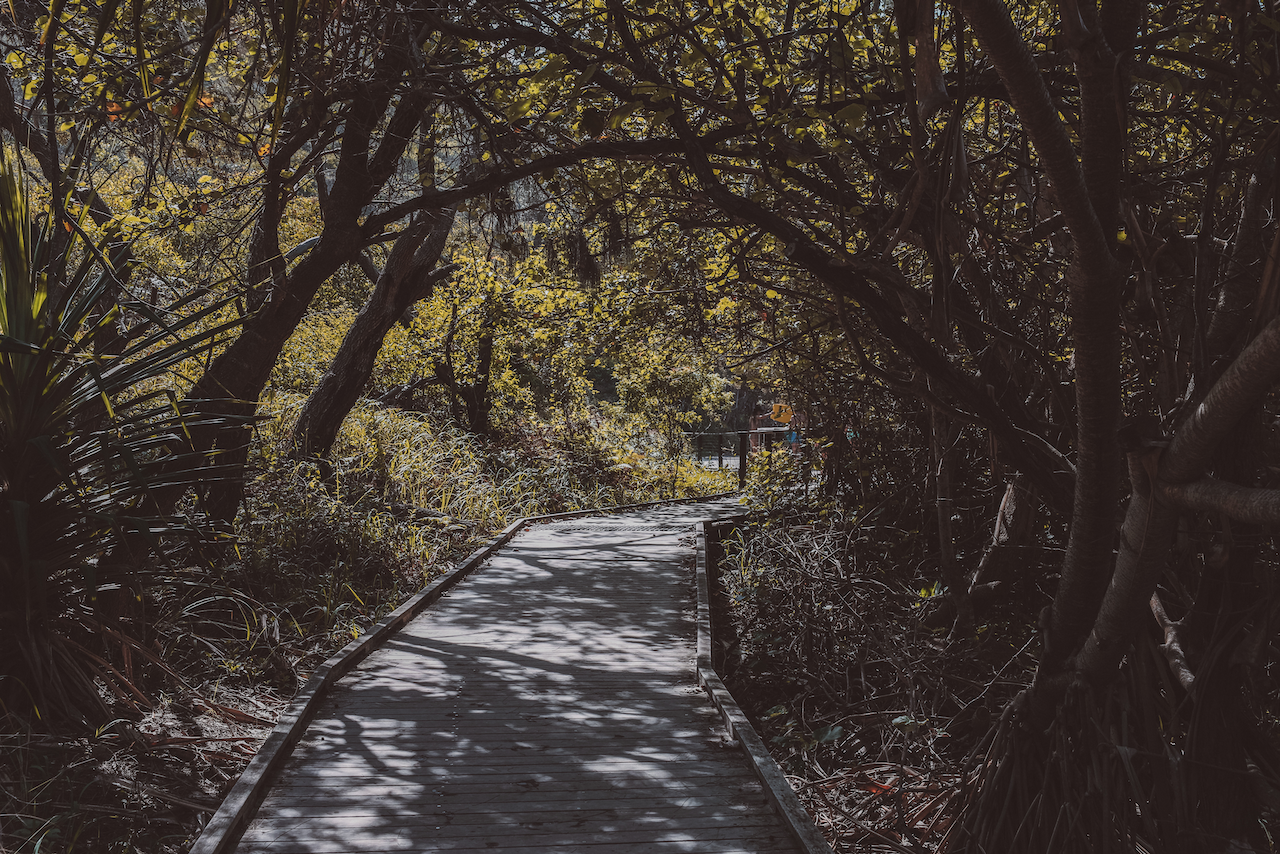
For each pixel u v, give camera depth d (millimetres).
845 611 6527
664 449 17047
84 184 5465
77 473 4246
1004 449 3859
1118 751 3305
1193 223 4336
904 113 3961
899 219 3760
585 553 9172
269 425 9633
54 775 3732
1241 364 2686
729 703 4742
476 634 6234
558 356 13922
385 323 9758
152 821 3693
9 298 4164
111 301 5285
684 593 7535
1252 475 3369
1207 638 3658
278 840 3391
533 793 3818
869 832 4207
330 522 7867
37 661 4070
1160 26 3881
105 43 4625
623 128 4980
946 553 5773
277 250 5633
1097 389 3004
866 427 7742
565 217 5828
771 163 4047
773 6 4559
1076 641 3615
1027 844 3557
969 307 4066
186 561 5852
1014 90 2475
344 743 4312
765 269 5762
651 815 3645
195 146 5461
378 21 4461
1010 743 3709
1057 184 2613
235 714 4816
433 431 13336
